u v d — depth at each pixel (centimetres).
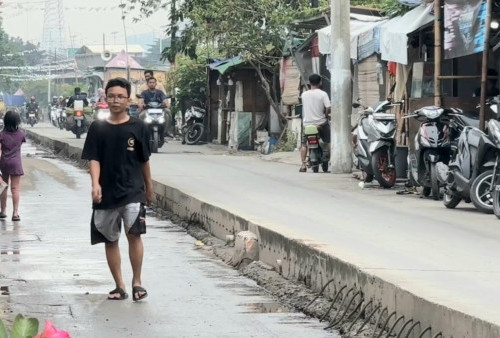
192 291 1295
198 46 4525
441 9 2220
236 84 4331
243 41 3928
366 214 1845
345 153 2842
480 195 1838
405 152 2388
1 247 1661
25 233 1834
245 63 4166
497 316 848
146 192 1261
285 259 1358
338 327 1080
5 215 2061
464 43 2095
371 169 2381
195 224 1933
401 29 2497
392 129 2350
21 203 2331
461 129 2020
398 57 2511
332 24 2811
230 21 3928
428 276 1141
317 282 1236
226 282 1366
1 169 2011
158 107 4025
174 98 5041
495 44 2261
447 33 2172
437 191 2069
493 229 1641
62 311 1159
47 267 1462
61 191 2625
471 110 2319
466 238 1529
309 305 1174
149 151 1248
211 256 1605
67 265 1483
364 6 3600
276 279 1341
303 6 3941
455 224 1703
